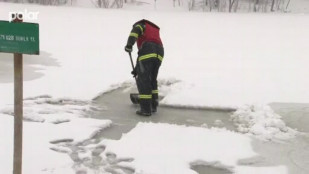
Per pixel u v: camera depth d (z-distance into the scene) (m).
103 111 5.99
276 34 13.96
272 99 6.71
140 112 5.85
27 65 8.43
